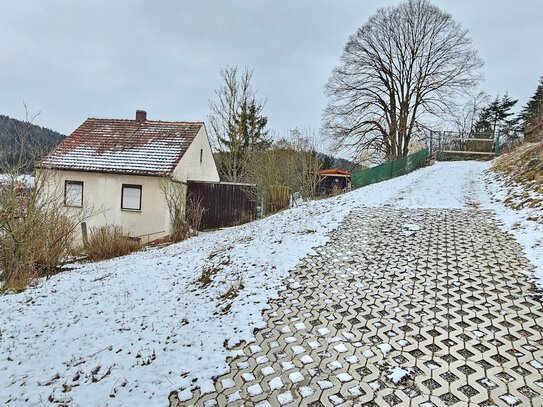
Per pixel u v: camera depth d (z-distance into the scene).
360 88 28.53
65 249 11.23
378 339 4.07
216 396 3.44
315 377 3.54
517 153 14.50
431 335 4.07
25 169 9.73
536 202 8.26
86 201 17.38
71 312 6.16
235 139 28.34
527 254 5.95
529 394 3.13
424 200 10.79
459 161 19.88
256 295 5.46
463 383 3.31
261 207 18.75
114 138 19.14
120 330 5.19
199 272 7.31
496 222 7.94
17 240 8.95
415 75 27.94
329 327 4.41
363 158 28.56
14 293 7.69
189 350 4.31
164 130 19.64
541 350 3.69
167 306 5.83
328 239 7.76
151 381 3.82
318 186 22.70
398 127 27.72
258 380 3.60
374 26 28.00
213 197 18.62
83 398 3.67
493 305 4.58
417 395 3.20
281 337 4.30
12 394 3.87
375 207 10.42
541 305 4.48
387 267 6.02
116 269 8.95
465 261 5.96
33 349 4.92
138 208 17.14
